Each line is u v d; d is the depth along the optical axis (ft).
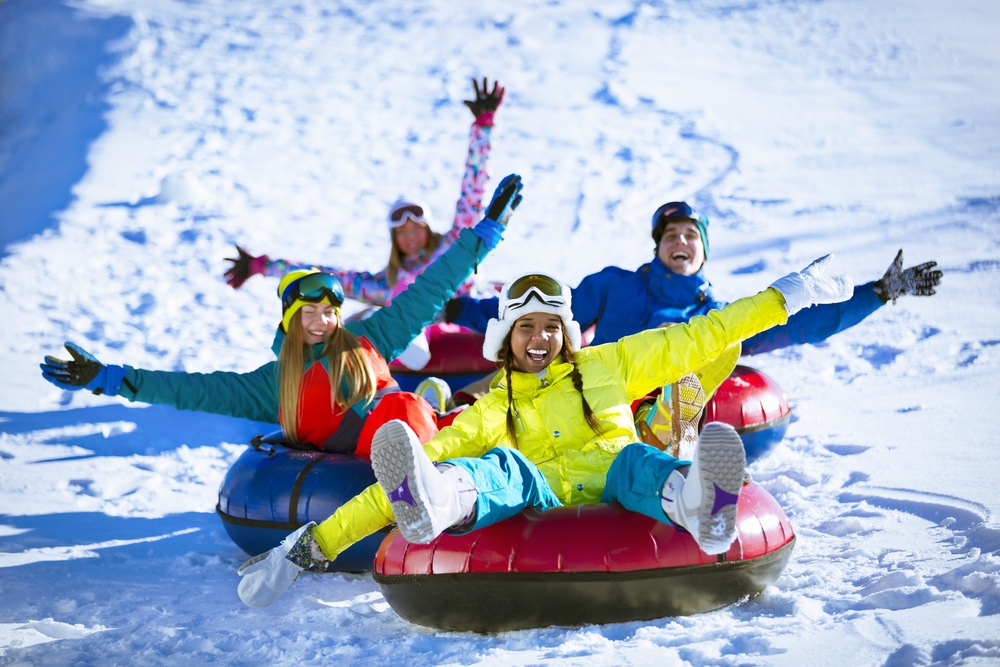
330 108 151.43
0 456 53.01
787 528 29.19
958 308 64.13
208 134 140.67
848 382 54.49
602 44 171.12
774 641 24.52
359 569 35.27
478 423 30.55
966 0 175.42
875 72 147.54
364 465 35.63
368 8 197.67
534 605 26.91
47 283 89.10
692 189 110.22
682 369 30.60
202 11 195.83
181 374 38.83
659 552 26.53
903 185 101.35
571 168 121.29
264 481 35.65
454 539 27.45
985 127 119.03
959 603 25.58
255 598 28.78
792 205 100.01
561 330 31.09
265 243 103.09
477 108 55.36
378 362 39.24
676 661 24.04
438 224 107.65
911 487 36.73
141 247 101.30
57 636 29.66
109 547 39.58
